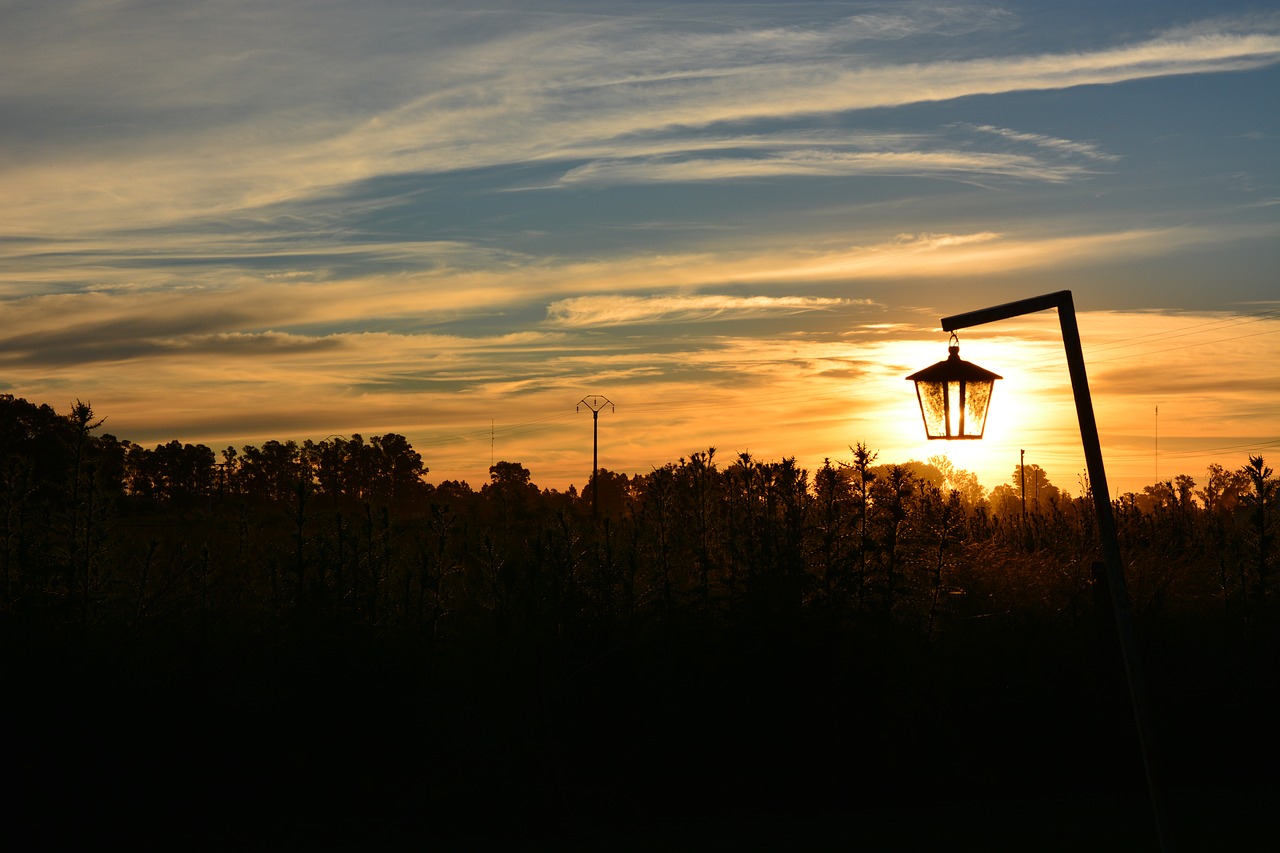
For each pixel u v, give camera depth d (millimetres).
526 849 9516
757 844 9766
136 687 9633
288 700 10055
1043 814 11023
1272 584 13867
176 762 9625
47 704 9203
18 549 9477
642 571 11617
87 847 9133
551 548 11234
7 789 9023
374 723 10172
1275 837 10156
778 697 11227
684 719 11000
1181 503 20297
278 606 10297
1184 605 14320
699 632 11305
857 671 11367
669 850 9547
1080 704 12555
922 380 7770
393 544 11180
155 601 9891
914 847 9703
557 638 10875
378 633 10469
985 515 20156
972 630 12898
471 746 10359
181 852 9211
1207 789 12359
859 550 11836
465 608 11266
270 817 9836
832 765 11344
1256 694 13242
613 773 10805
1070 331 7379
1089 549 17047
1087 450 7355
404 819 10039
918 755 11797
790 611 11383
